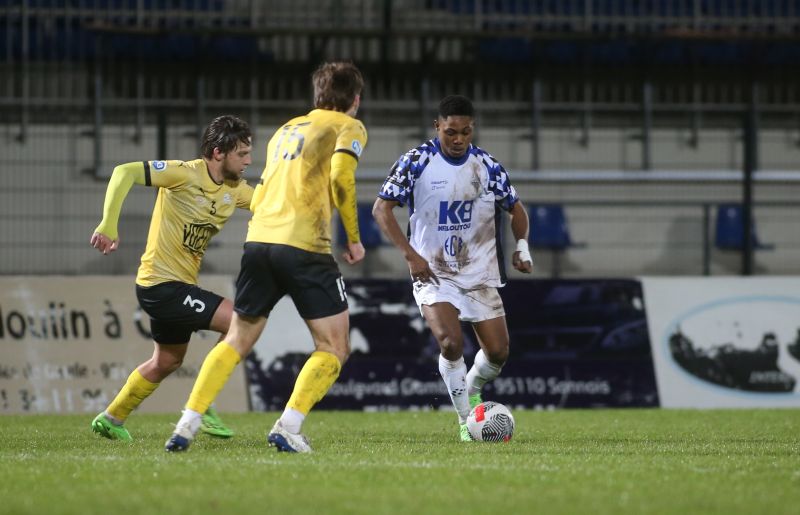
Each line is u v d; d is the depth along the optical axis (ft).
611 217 175.63
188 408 61.67
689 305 141.49
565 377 136.98
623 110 188.24
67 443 74.69
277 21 188.34
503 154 185.26
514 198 80.33
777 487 49.55
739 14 196.65
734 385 140.36
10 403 125.90
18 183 169.27
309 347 133.28
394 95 184.75
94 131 172.65
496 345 79.77
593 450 68.90
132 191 164.04
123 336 129.80
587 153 187.21
